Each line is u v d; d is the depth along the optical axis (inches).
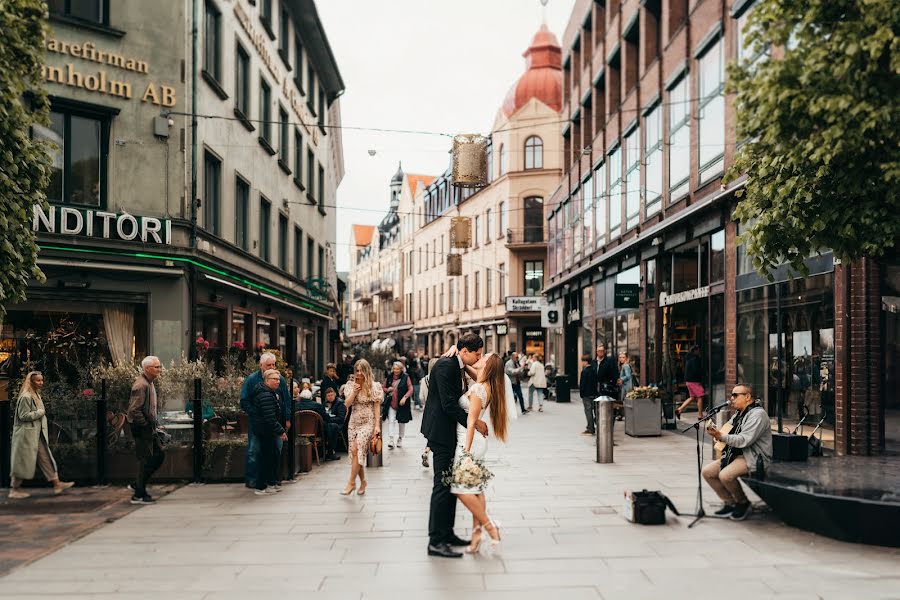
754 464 279.1
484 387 253.9
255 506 329.7
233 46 733.9
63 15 562.3
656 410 567.2
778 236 279.0
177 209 602.5
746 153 282.7
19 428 354.6
